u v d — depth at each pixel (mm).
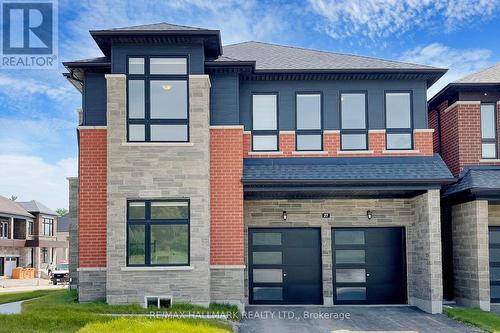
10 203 50219
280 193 15750
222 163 14844
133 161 14102
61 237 67312
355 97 16328
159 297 13820
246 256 16531
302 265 16641
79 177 14539
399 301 16531
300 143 16156
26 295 19453
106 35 14055
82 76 15586
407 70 15828
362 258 16672
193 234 14000
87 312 12516
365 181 14695
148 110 14359
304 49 19000
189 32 14117
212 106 15109
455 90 16609
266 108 16250
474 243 15227
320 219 16625
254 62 14883
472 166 16359
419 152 15945
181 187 14094
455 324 13094
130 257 14008
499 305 15820
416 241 16078
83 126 14656
